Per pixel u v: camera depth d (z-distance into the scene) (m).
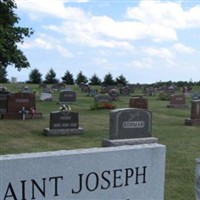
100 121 19.59
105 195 4.08
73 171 3.88
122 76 85.31
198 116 18.56
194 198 6.86
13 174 3.60
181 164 9.52
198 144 12.72
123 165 4.16
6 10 19.70
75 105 30.55
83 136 14.44
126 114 11.07
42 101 34.53
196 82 81.88
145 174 4.31
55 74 89.50
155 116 22.84
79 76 89.81
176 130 16.41
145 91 49.53
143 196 4.32
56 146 12.20
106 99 27.02
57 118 14.65
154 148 4.34
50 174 3.77
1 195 3.55
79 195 3.93
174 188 7.44
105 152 4.04
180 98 29.73
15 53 19.88
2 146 12.05
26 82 88.12
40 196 3.73
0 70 21.52
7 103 20.34
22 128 16.58
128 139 11.07
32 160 3.67
